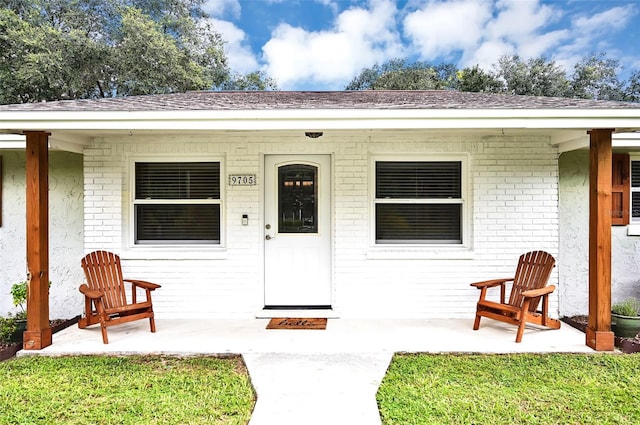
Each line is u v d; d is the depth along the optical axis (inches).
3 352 183.5
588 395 142.8
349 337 201.6
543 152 237.1
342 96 291.7
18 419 128.0
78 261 253.0
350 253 236.8
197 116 180.9
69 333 208.1
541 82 810.2
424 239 245.0
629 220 250.8
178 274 237.1
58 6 711.7
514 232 237.8
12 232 256.1
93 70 668.1
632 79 858.1
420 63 1145.4
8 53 599.5
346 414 130.3
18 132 186.9
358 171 236.7
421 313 236.8
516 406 135.5
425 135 235.3
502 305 202.7
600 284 184.2
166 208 245.6
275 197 244.2
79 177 253.3
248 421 127.0
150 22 692.1
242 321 230.4
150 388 149.9
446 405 135.7
